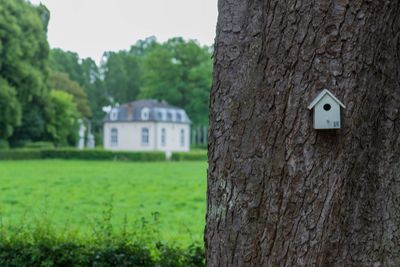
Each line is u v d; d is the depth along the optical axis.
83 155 34.41
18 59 34.22
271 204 1.75
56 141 39.53
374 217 1.73
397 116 1.79
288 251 1.72
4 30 33.28
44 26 40.62
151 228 5.72
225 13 1.90
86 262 3.91
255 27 1.82
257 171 1.78
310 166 1.71
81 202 11.53
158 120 44.97
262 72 1.79
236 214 1.82
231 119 1.85
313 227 1.70
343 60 1.71
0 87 32.50
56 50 58.25
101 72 62.16
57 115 39.41
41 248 4.01
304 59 1.73
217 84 1.91
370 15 1.73
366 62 1.72
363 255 1.71
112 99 61.53
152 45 61.19
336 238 1.69
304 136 1.72
